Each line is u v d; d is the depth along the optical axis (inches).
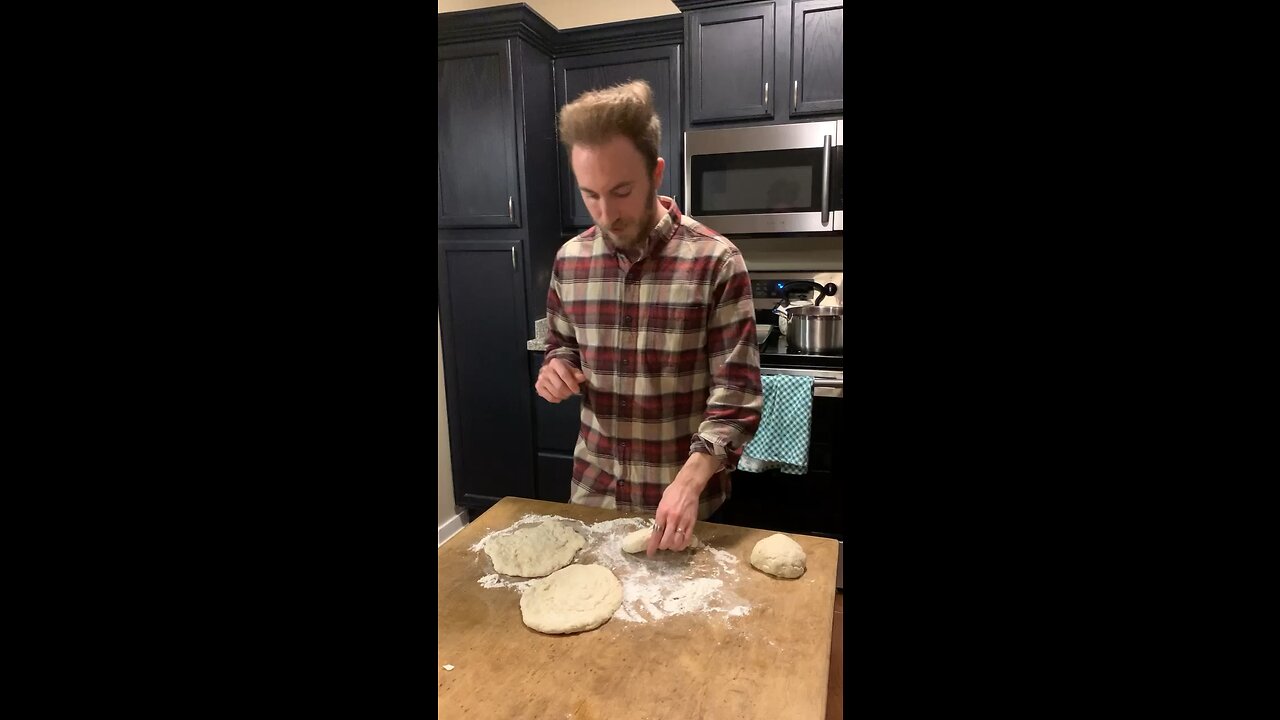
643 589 34.8
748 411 39.7
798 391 74.3
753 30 83.4
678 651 29.7
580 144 36.3
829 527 78.7
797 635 30.7
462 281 92.7
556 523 41.9
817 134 82.0
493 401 95.0
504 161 88.0
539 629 31.0
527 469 95.4
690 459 39.0
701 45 85.7
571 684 27.6
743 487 80.5
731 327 41.0
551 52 93.0
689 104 88.0
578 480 48.5
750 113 85.7
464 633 31.4
